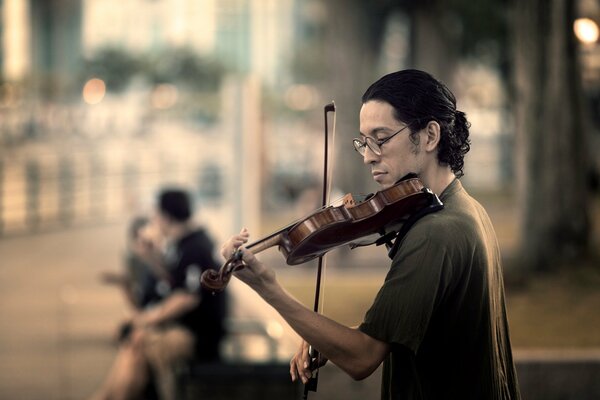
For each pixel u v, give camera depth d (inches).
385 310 111.3
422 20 914.7
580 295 385.7
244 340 310.8
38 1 3705.7
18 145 2297.0
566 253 428.5
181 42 2812.5
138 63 2856.8
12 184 1083.3
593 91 898.7
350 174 714.2
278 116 2500.0
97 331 402.9
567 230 429.7
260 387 252.7
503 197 989.2
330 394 270.7
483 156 1245.1
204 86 2746.1
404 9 901.8
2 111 2805.1
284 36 4864.7
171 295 263.9
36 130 2881.4
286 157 1312.7
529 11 435.2
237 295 423.5
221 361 263.4
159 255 278.1
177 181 1060.5
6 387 313.7
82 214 898.7
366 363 111.4
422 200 116.0
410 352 113.6
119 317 434.6
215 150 1512.1
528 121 435.2
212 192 1021.8
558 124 432.8
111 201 976.9
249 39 4931.1
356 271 518.0
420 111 116.2
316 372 125.9
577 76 435.2
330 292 434.9
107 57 2903.5
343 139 719.1
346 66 738.2
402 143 116.7
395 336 110.5
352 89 736.3
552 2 431.2
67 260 631.8
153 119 2974.9
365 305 395.9
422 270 110.8
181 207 265.7
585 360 277.4
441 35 922.7
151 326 264.2
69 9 3811.5
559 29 431.8
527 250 431.2
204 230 269.3
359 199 124.1
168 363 261.7
